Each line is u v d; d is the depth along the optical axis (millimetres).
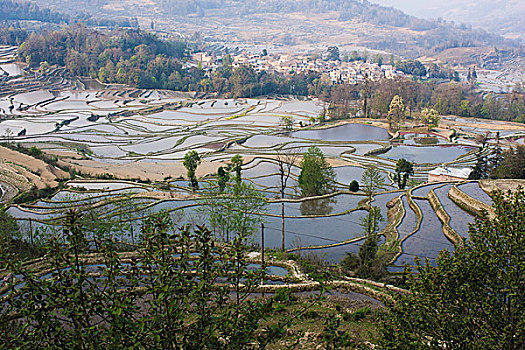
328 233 61125
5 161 93938
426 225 61719
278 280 42156
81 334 13969
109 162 122812
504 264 18109
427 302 18828
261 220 59625
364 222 63875
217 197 68062
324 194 82438
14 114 197750
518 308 17781
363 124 188875
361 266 46062
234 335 14852
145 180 94688
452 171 98500
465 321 17609
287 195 86062
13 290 14406
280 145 144375
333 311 33312
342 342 17234
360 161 121000
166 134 166000
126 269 15852
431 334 18359
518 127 179875
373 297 38406
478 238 19422
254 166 113125
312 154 87250
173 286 14602
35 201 76125
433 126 169875
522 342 16781
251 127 178500
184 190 88688
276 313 31328
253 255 49250
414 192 75688
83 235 15219
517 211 18875
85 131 170875
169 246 15344
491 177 92438
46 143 143875
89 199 73125
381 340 19047
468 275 18609
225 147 142000
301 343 26422
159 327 14203
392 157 128750
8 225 49781
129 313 14641
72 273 14484
